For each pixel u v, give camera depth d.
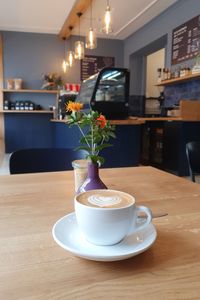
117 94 3.04
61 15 4.96
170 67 4.69
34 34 5.96
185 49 4.25
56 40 6.07
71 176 1.03
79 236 0.50
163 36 4.85
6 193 0.81
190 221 0.61
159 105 5.40
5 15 4.96
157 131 4.23
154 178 1.01
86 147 0.75
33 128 6.19
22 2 4.38
